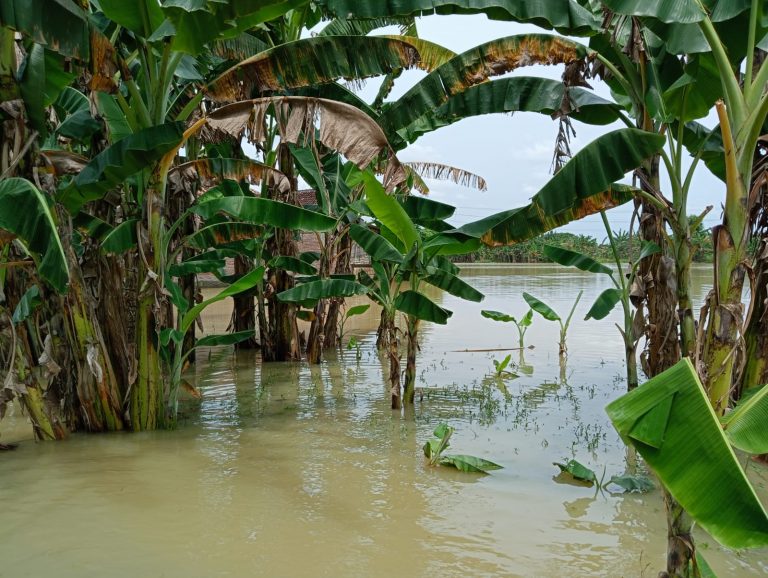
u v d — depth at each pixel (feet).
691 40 14.99
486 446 21.40
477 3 16.80
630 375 28.45
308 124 19.95
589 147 14.37
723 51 11.43
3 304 19.35
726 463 7.52
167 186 27.76
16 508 15.19
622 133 14.06
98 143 23.06
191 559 12.72
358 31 32.86
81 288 21.50
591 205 15.10
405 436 22.65
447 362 40.16
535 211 15.21
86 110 23.35
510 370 37.14
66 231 20.70
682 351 16.26
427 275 27.17
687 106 17.26
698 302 69.77
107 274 23.03
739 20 14.75
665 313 19.56
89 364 21.62
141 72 22.20
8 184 16.83
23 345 21.61
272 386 32.45
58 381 21.70
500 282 127.03
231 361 41.04
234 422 24.61
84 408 22.38
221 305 69.51
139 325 22.48
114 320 23.11
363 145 19.69
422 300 26.16
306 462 19.43
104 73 18.54
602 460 20.03
